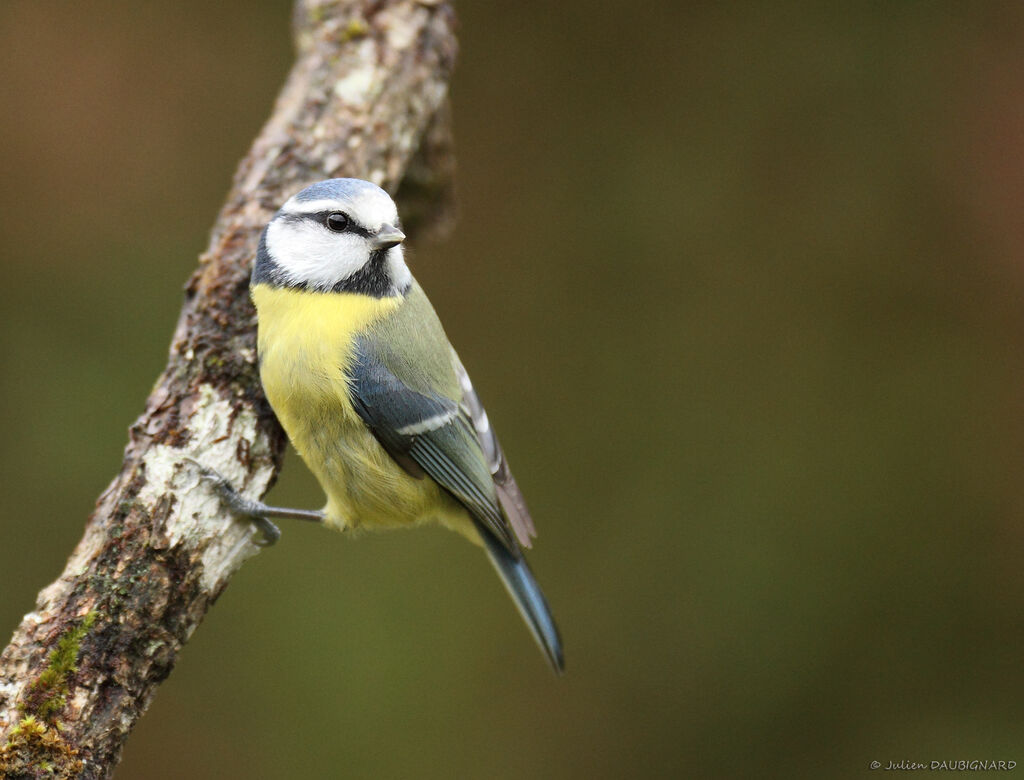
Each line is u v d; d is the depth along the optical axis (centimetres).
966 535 1080
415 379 713
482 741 1030
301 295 695
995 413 1098
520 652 1061
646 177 1191
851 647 1062
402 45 865
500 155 1202
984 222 1117
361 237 694
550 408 1166
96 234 1081
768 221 1173
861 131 1160
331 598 1045
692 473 1129
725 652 1064
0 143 1071
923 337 1130
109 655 592
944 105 1138
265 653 1023
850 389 1134
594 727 1045
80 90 1095
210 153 1119
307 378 681
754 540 1095
